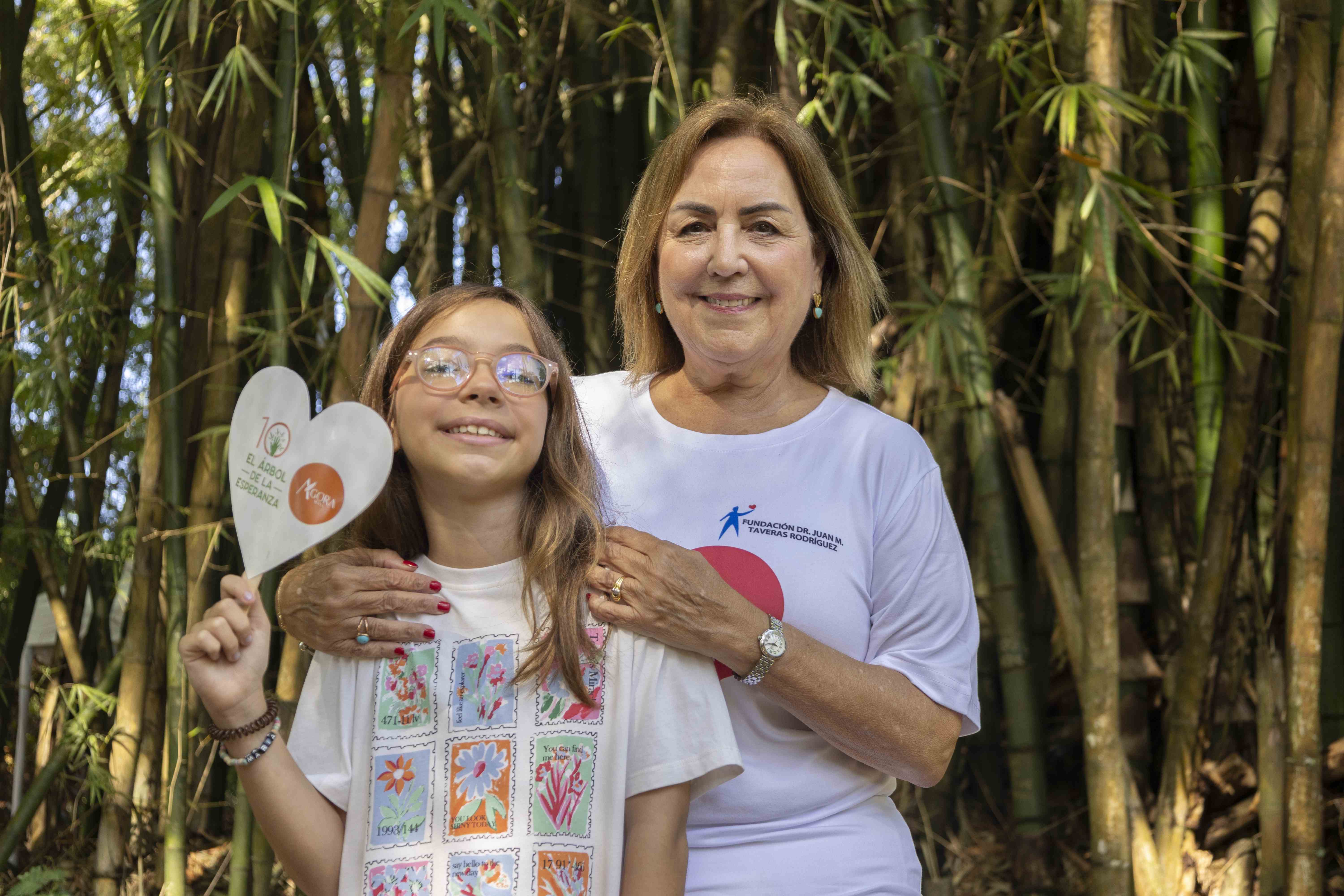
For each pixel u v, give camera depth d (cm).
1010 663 289
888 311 234
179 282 316
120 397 404
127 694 310
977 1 330
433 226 321
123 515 358
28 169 354
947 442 318
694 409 171
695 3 334
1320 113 277
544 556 142
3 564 404
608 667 141
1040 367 352
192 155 305
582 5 330
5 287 357
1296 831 259
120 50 314
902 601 157
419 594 144
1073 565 315
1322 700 294
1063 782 328
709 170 160
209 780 351
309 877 141
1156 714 318
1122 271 315
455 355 140
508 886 135
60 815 364
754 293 157
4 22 346
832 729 146
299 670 270
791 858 149
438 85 352
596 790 138
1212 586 288
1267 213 296
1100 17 261
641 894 135
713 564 156
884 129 347
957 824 323
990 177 325
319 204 342
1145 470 318
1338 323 256
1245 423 287
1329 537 296
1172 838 284
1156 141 311
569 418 153
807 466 162
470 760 139
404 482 156
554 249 329
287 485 136
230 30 302
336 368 245
